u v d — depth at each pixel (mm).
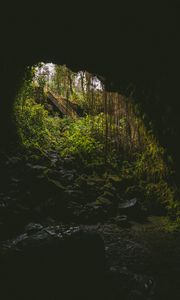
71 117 19141
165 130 9797
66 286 6258
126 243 9695
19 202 11312
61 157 15164
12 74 12352
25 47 8930
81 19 7629
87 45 8469
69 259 6602
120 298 6418
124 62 8781
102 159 15242
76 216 11500
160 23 7215
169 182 11594
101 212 11867
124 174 14531
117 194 13188
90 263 6695
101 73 9664
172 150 10016
